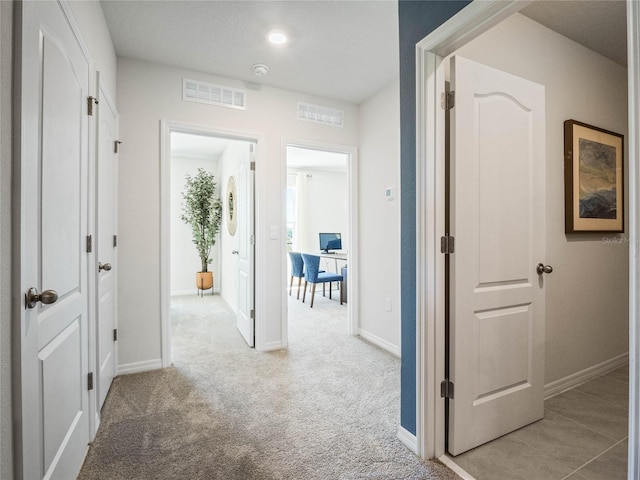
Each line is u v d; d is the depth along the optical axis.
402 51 1.68
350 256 3.53
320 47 2.47
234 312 4.59
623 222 2.52
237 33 2.29
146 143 2.60
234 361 2.79
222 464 1.53
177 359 2.83
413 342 1.64
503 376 1.74
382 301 3.17
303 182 7.00
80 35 1.46
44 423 1.09
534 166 1.85
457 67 1.56
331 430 1.80
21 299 0.88
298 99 3.20
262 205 3.03
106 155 2.09
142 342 2.58
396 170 2.97
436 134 1.55
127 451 1.61
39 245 1.04
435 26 1.48
